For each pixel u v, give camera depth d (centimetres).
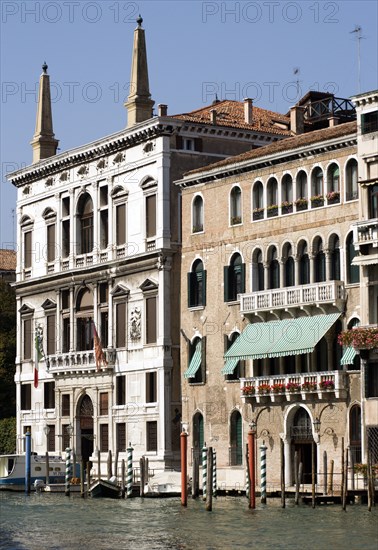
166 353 8406
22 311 9919
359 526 5759
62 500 7712
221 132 8675
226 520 6156
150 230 8588
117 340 8881
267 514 6319
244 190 7862
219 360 7962
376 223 6881
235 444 7856
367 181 6988
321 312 7306
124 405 8775
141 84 8850
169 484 7831
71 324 9325
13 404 10856
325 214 7312
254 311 7638
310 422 7362
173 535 5697
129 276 8775
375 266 6969
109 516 6581
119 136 8794
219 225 8025
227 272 7931
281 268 7575
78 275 9262
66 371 9269
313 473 6531
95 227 9125
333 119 8875
